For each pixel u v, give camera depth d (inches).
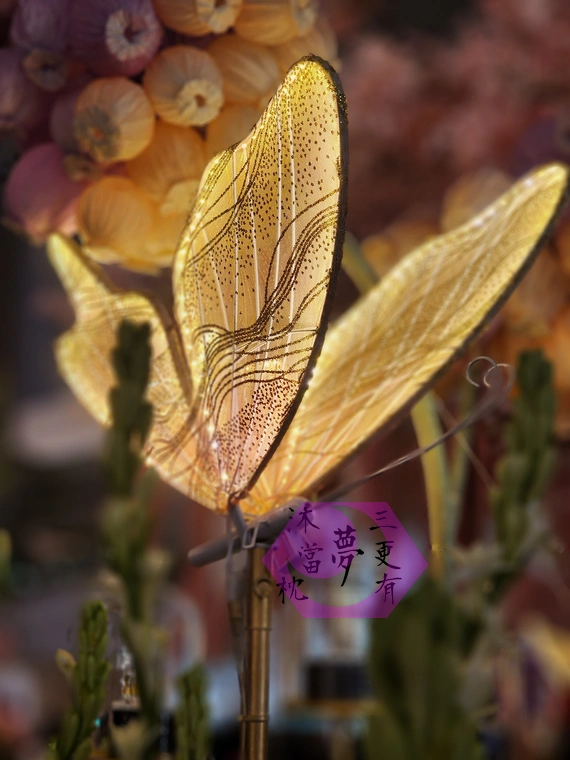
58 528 228.1
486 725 61.9
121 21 59.8
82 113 60.3
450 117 144.2
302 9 61.1
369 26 183.3
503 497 55.4
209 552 54.2
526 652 75.6
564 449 80.7
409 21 182.2
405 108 147.8
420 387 56.9
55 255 66.9
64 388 253.0
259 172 51.7
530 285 80.9
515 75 142.6
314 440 56.2
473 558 54.2
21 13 61.7
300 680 79.6
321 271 50.2
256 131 52.0
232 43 60.9
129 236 62.4
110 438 56.4
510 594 89.7
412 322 59.7
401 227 96.8
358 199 150.1
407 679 44.1
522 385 56.5
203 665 55.8
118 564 56.1
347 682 77.4
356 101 151.5
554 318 81.8
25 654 139.6
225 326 53.5
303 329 50.9
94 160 61.6
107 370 64.5
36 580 187.9
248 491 53.4
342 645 78.5
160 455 58.2
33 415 250.5
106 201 61.7
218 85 60.2
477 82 144.7
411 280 62.1
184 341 56.6
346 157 49.4
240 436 53.2
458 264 60.6
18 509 234.4
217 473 54.6
